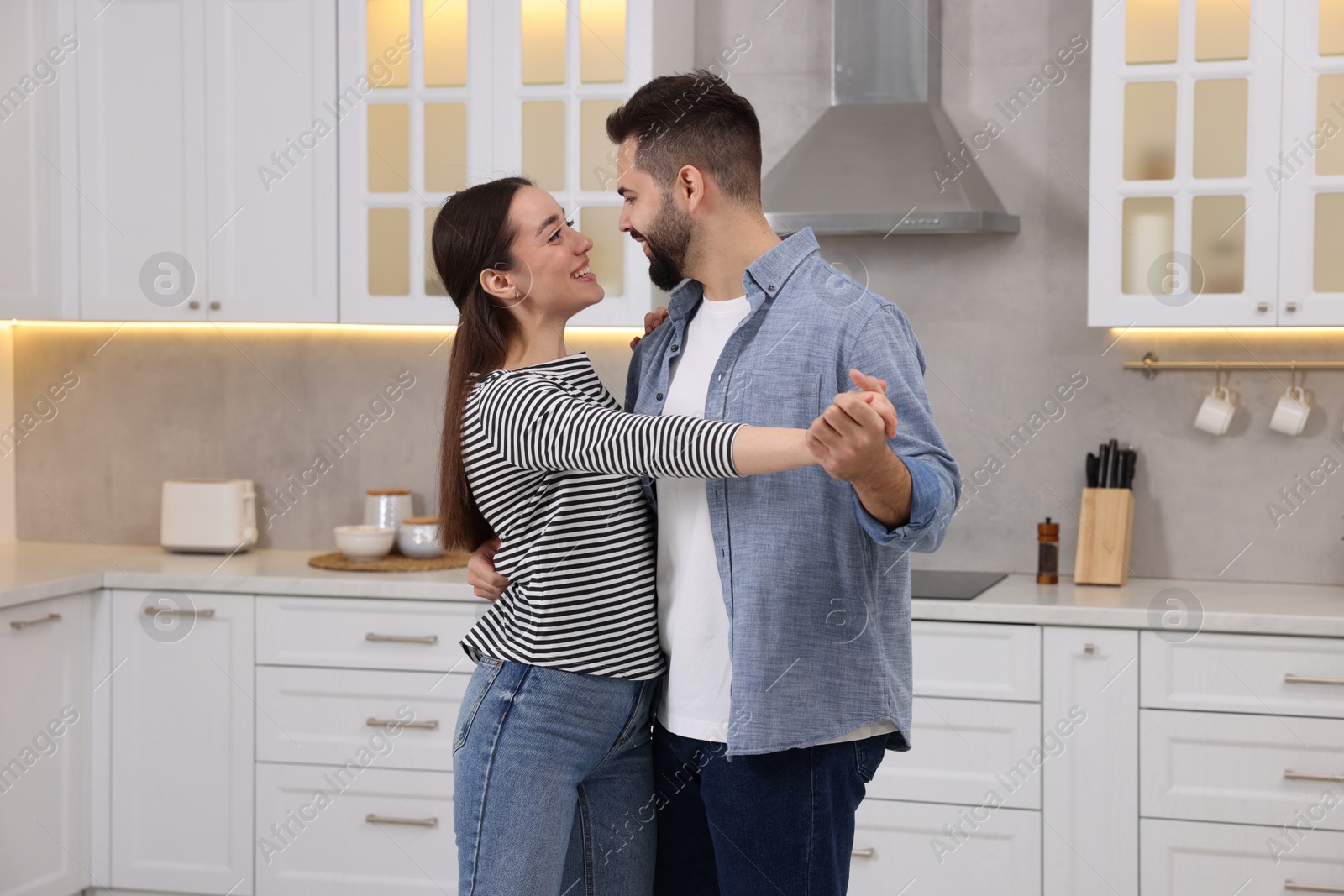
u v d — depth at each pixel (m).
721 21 3.14
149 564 3.02
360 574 2.86
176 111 3.04
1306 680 2.35
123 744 2.87
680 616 1.39
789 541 1.31
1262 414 2.86
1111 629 2.44
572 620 1.39
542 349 1.49
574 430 1.27
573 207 2.88
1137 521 2.94
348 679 2.78
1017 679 2.48
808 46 3.10
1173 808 2.42
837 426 1.06
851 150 2.86
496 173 2.91
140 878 2.87
